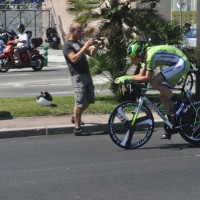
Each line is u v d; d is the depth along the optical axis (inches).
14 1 1845.5
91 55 414.6
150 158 333.7
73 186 270.8
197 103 366.3
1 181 282.4
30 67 976.3
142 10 542.0
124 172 298.2
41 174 296.4
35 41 1030.4
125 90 515.5
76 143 387.5
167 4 1321.4
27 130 417.1
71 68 410.6
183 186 269.1
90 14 533.0
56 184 275.1
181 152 350.9
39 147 374.0
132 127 359.6
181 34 536.4
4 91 686.5
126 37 533.3
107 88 545.3
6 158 338.6
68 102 529.7
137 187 267.6
